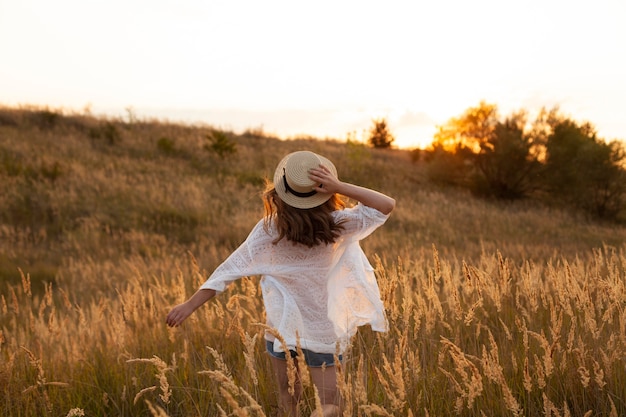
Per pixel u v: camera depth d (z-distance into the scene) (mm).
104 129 29438
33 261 12844
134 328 4898
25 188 18656
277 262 2863
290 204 2756
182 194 19922
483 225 20344
